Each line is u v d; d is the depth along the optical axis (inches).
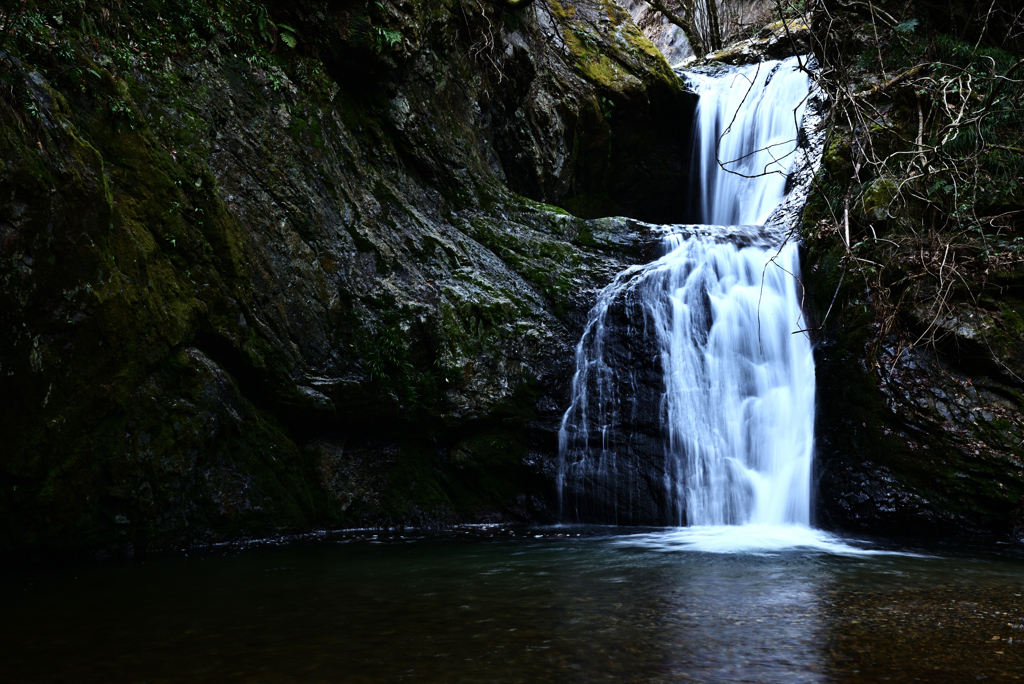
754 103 585.3
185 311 288.2
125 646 145.2
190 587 205.6
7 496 224.7
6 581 213.5
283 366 320.8
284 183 341.1
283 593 197.5
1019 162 375.9
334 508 340.5
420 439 372.5
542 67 534.9
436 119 441.1
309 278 338.6
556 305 418.0
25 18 253.4
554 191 560.7
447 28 445.7
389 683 123.3
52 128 233.9
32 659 136.5
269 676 126.8
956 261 364.2
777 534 341.4
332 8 378.6
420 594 196.5
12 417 222.5
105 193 253.0
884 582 218.8
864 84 447.2
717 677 127.0
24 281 217.9
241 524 301.1
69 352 239.8
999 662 136.2
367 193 382.6
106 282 251.4
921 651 143.1
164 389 279.0
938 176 372.2
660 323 402.3
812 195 441.7
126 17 306.3
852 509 361.4
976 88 367.9
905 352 365.7
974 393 352.2
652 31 1031.6
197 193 303.4
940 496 345.1
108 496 255.9
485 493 383.9
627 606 182.1
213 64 332.8
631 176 642.2
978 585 215.2
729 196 593.6
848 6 346.9
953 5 465.7
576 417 395.9
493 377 382.0
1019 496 331.6
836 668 132.2
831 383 383.9
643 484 382.6
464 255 410.3
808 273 413.7
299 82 368.8
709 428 386.9
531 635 153.9
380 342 352.8
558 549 285.7
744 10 875.4
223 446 301.1
